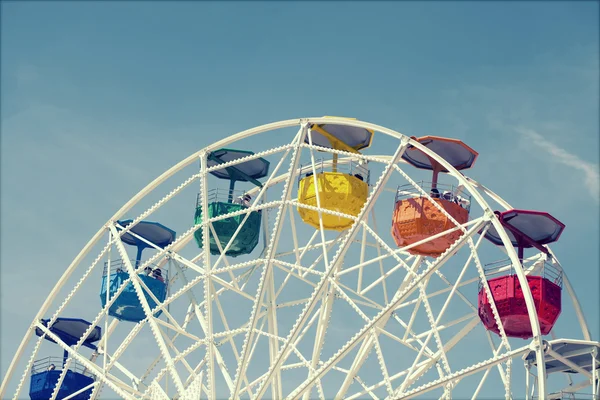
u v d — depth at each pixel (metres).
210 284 45.06
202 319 46.66
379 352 40.12
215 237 47.88
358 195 47.22
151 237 53.09
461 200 45.34
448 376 38.91
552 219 44.00
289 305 47.56
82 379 51.41
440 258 40.56
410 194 45.28
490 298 39.91
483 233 41.41
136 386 48.59
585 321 45.31
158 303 47.00
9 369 49.53
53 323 50.78
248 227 49.94
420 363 44.44
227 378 44.09
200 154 46.84
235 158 50.44
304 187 47.78
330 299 46.12
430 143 45.19
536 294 42.69
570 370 44.22
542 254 46.16
